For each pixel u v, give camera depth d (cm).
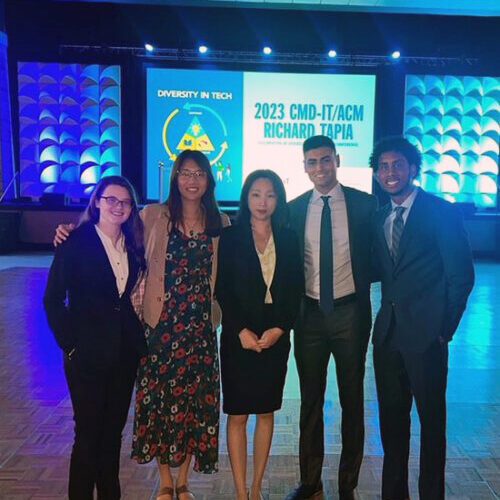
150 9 1018
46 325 500
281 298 200
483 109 1055
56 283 177
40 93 1054
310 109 1026
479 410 308
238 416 204
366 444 266
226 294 200
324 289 207
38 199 1074
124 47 1009
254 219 204
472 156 1064
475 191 1075
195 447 207
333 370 381
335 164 211
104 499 192
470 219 1027
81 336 177
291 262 201
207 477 232
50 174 1075
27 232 1040
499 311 585
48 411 303
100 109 1052
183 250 202
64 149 1070
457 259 184
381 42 1038
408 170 191
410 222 192
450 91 1044
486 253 1035
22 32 1033
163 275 201
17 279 740
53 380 355
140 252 188
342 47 1033
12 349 425
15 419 292
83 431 179
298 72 1016
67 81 1046
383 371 202
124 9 1019
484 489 222
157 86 1015
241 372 198
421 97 1043
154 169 1034
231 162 1033
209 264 205
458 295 184
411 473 236
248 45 1028
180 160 202
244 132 1028
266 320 200
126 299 183
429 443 192
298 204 217
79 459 179
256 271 199
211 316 210
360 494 219
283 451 257
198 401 206
